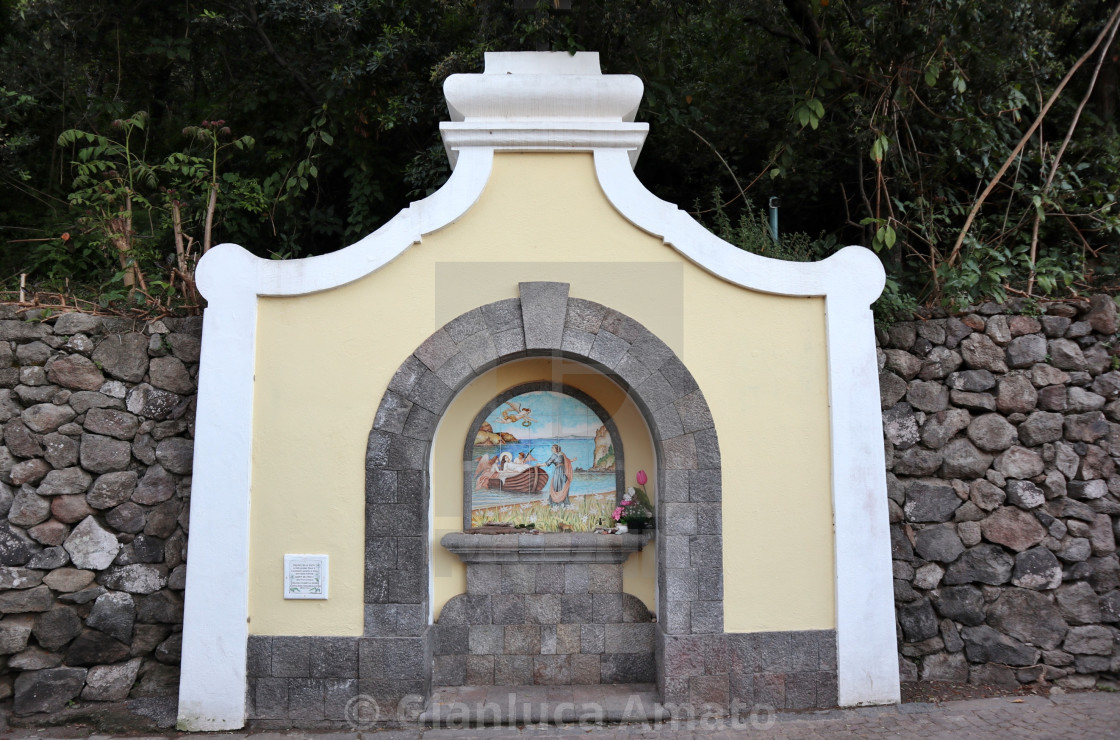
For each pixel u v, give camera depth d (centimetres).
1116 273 640
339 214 827
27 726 452
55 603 479
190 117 873
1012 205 690
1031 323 521
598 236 475
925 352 524
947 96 666
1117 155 695
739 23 748
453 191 470
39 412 485
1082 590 495
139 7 805
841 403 468
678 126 783
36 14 793
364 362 461
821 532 465
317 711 445
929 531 507
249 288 459
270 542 451
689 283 474
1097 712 447
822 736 420
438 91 734
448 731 437
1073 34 800
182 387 504
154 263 659
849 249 477
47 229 786
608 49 679
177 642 489
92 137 612
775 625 459
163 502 496
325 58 751
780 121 770
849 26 641
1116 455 504
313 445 456
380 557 451
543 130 470
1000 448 509
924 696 474
